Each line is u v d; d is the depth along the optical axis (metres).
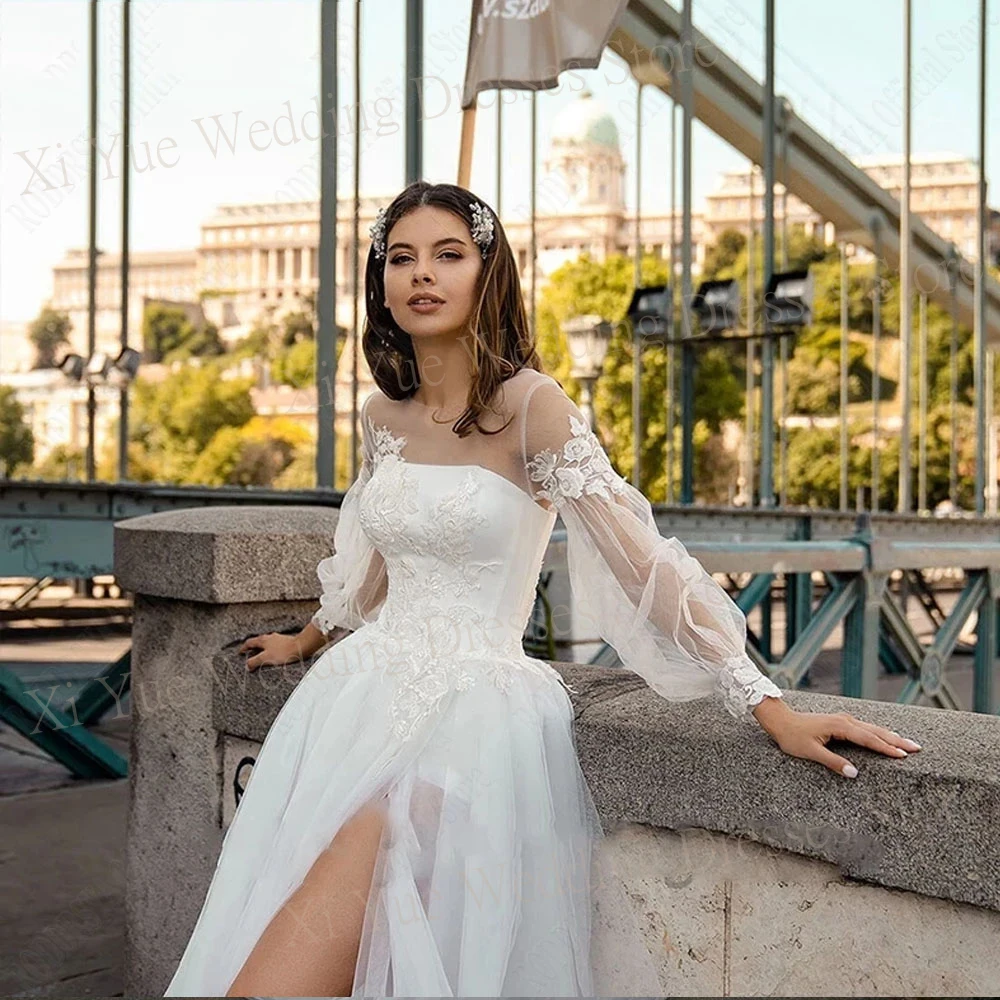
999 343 17.52
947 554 4.32
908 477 11.05
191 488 5.67
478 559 1.91
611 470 1.88
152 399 35.69
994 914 1.41
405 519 1.94
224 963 1.72
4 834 4.27
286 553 2.56
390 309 2.09
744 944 1.64
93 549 5.45
